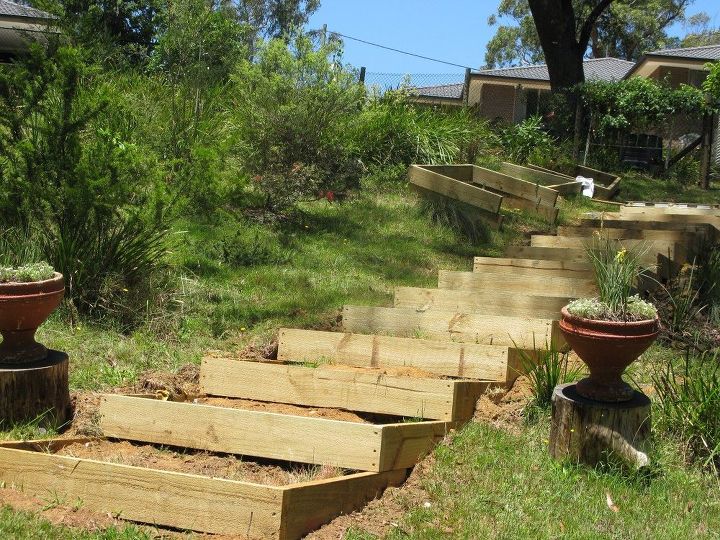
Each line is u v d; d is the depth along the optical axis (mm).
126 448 4824
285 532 3834
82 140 8281
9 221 7098
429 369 5875
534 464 4676
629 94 19328
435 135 14820
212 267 8672
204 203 8102
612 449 4574
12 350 4961
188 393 5605
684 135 20562
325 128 12312
